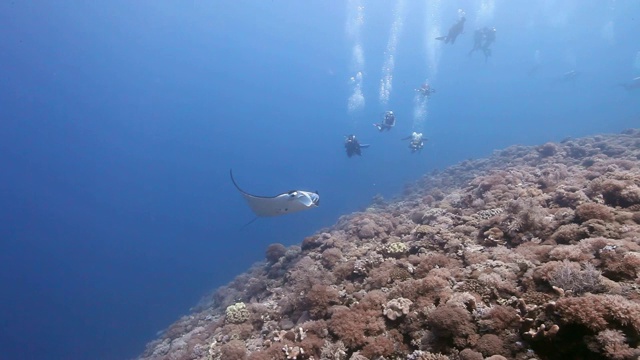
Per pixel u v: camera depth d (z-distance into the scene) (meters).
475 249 5.20
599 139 15.40
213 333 6.61
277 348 4.43
